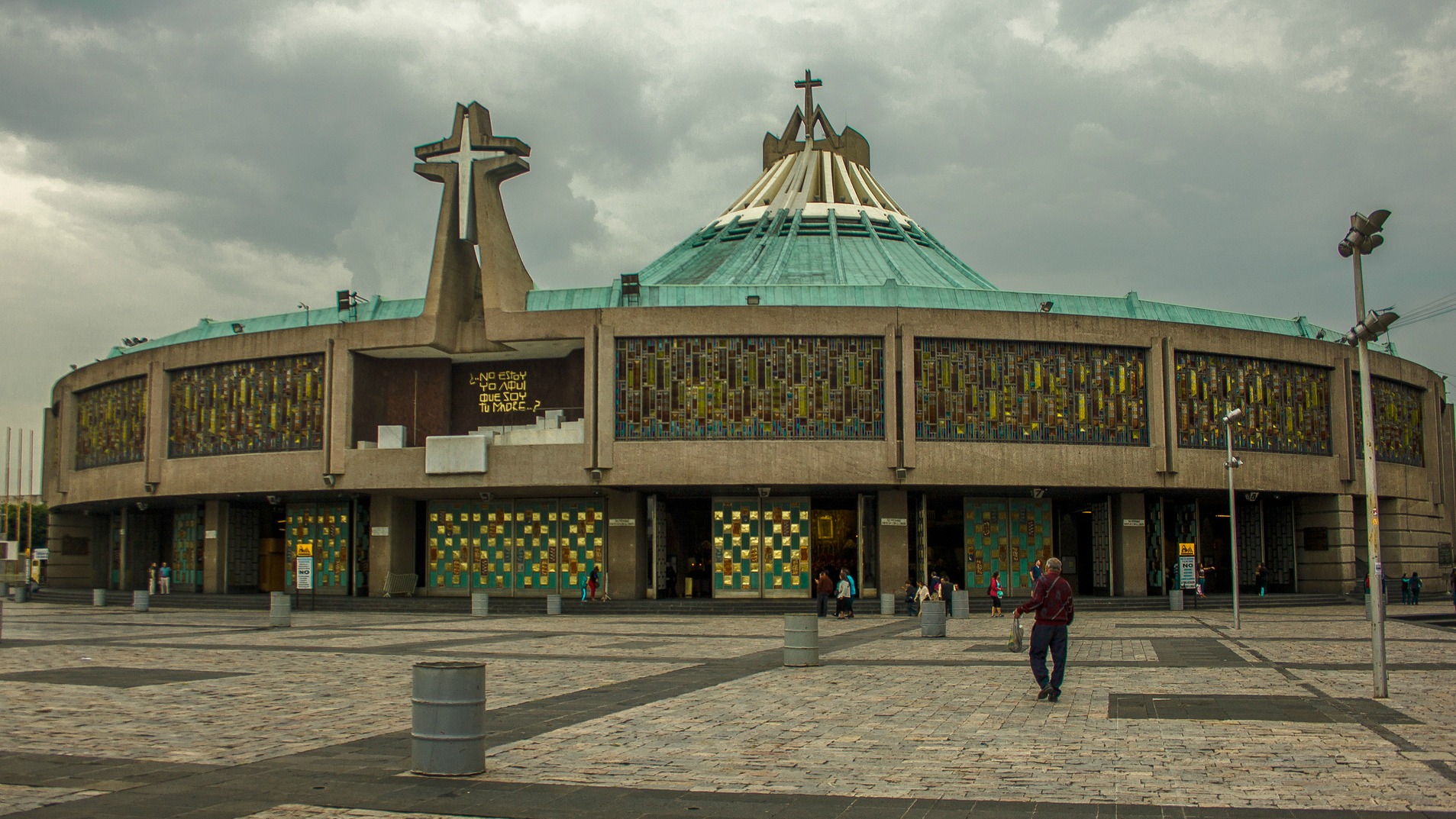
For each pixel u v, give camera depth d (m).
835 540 47.34
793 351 42.22
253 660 22.33
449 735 10.90
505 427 44.66
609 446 41.72
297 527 49.34
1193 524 48.12
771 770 11.23
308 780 10.70
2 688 17.67
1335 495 47.94
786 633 21.25
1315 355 47.41
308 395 45.59
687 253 59.00
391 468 43.94
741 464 41.66
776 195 61.12
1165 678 18.84
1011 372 42.97
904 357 41.97
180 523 53.72
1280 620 35.38
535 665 21.61
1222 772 11.04
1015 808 9.66
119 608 44.88
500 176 44.91
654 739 13.02
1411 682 18.14
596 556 45.94
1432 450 54.62
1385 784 10.52
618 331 42.16
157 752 12.13
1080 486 42.97
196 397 48.16
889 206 61.00
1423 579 52.88
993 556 46.59
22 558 71.38
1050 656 23.20
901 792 10.27
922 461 41.78
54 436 62.34
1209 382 45.12
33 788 10.33
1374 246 18.08
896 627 32.66
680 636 29.44
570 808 9.67
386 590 45.66
